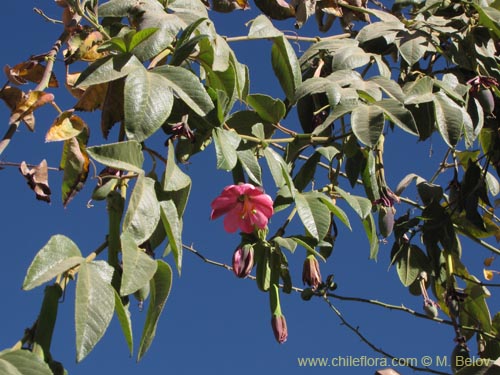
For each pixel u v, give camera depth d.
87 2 0.77
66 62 0.77
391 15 1.02
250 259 0.81
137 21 0.78
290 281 0.84
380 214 0.99
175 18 0.77
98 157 0.63
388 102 0.82
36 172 0.69
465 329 1.14
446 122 0.85
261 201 0.81
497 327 1.16
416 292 1.17
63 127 0.70
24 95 0.71
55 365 0.58
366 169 0.94
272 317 0.84
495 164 1.09
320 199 0.82
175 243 0.66
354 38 1.06
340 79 0.87
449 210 1.15
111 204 0.67
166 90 0.68
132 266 0.60
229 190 0.80
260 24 0.89
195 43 0.75
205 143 0.81
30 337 0.58
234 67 0.81
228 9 0.98
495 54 1.02
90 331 0.55
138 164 0.65
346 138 0.93
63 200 0.70
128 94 0.66
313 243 0.84
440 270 1.10
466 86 0.92
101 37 0.77
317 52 0.98
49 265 0.58
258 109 0.88
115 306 0.59
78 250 0.61
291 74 0.89
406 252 1.10
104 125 0.76
